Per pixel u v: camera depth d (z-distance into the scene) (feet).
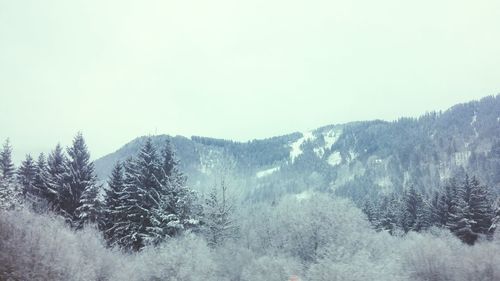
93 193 131.44
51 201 132.67
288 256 95.96
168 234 112.98
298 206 113.70
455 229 184.44
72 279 58.75
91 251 77.30
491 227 176.76
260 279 80.69
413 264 95.04
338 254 73.56
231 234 121.19
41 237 64.18
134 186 125.29
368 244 91.25
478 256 96.58
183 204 117.29
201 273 76.43
